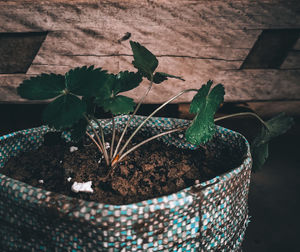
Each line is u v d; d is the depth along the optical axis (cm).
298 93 65
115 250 33
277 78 64
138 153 48
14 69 59
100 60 59
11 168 44
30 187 35
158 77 47
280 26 59
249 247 48
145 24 57
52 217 34
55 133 49
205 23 58
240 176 39
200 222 36
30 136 47
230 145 47
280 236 50
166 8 56
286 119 42
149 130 53
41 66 59
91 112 43
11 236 37
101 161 46
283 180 62
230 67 62
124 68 60
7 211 36
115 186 41
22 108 73
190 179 43
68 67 59
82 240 34
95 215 32
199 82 62
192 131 40
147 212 33
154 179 43
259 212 55
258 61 63
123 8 56
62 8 55
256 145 44
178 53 59
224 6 57
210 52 60
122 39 58
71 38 57
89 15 56
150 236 34
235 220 40
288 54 63
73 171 44
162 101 63
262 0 57
